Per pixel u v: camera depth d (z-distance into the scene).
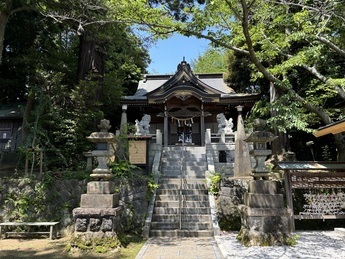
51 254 4.87
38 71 9.23
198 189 8.01
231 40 7.37
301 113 9.00
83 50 10.06
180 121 16.95
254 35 8.03
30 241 5.96
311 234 6.33
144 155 9.16
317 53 7.75
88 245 4.99
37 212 6.77
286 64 7.95
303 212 6.76
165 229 6.50
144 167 9.04
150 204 7.21
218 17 6.90
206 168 10.01
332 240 5.62
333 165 6.82
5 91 15.05
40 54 10.84
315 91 9.88
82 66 9.92
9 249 5.25
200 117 15.86
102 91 10.91
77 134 8.83
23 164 9.19
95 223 5.11
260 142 5.69
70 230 6.67
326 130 7.19
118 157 8.17
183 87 14.31
